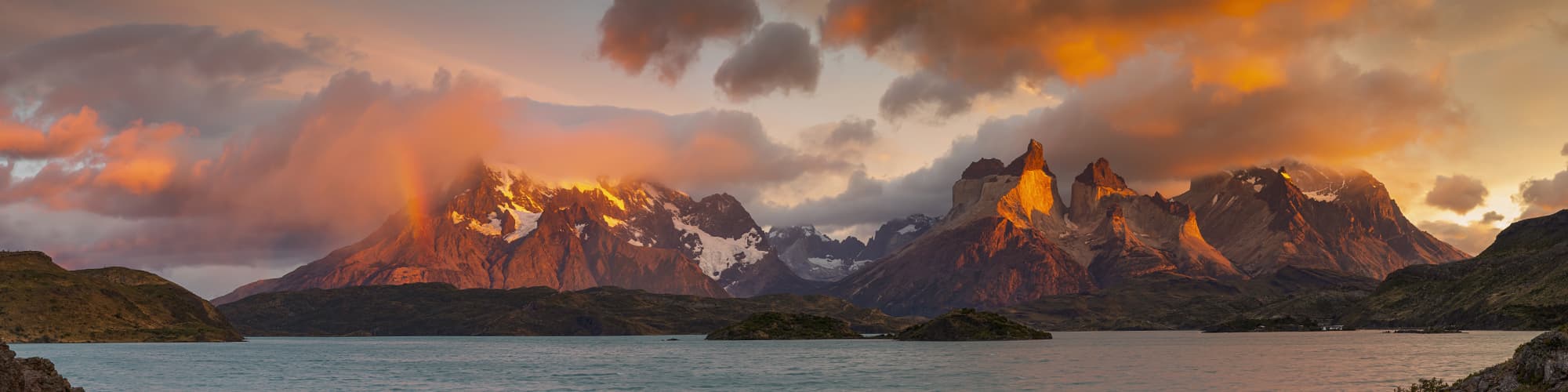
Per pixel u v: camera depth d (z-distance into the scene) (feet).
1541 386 330.54
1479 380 366.43
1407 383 640.58
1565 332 339.36
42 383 322.75
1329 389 609.01
